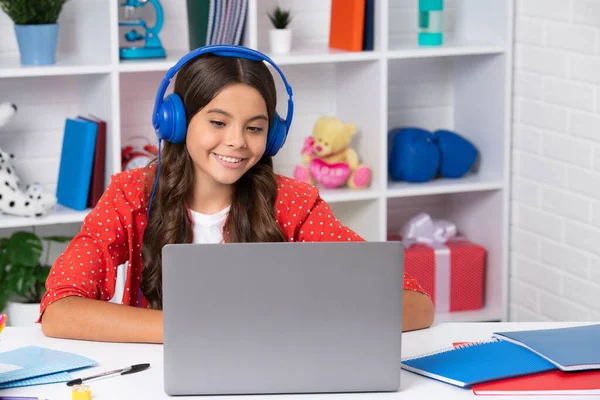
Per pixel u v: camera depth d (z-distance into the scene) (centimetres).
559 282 319
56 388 151
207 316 145
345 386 149
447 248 342
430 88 363
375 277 146
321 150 324
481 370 154
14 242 303
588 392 148
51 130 328
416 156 332
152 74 333
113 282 194
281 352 147
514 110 335
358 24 315
